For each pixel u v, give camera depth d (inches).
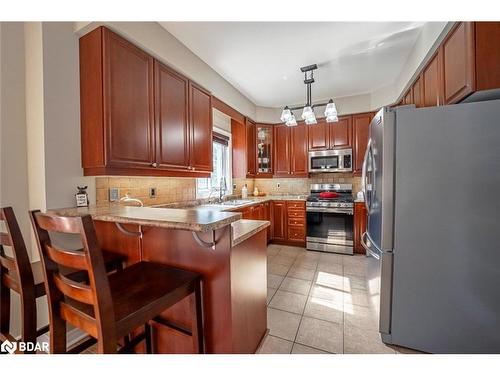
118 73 65.1
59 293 39.8
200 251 49.4
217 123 146.0
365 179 79.4
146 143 73.9
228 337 47.7
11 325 61.1
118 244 61.6
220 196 138.2
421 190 57.3
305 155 163.0
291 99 154.0
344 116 151.6
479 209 52.9
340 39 86.4
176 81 87.0
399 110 58.9
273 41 87.1
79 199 65.2
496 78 53.3
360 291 92.8
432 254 57.1
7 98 59.1
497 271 52.2
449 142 54.4
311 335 66.9
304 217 152.6
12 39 59.8
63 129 62.4
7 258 47.4
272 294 90.8
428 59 80.7
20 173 61.2
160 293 40.8
